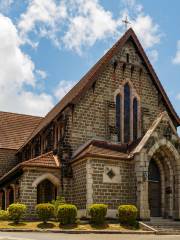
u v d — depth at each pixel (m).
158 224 30.09
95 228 27.50
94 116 35.69
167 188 33.69
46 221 28.84
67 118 34.81
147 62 38.56
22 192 32.22
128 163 32.47
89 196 30.50
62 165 33.81
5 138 51.84
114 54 37.28
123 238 23.58
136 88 38.06
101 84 36.38
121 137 36.31
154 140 32.47
